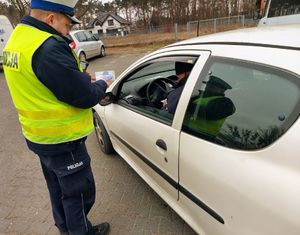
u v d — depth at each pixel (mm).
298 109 1265
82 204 2148
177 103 2002
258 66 1475
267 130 1375
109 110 3182
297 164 1210
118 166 3533
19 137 4984
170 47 2309
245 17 19062
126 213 2693
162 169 2238
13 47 1675
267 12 6625
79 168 1965
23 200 3104
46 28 1660
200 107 1784
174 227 2455
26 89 1704
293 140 1237
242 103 1547
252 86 1508
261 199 1310
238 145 1508
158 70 3066
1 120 6082
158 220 2557
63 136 1812
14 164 3965
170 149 2014
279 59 1396
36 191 3252
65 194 2051
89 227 2285
